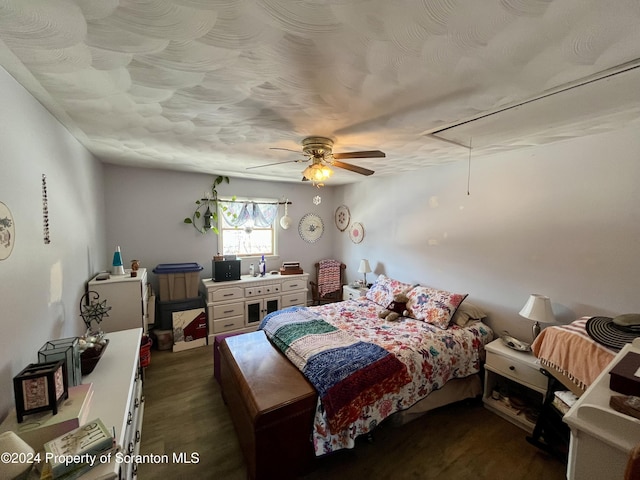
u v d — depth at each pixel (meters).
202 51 1.05
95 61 1.12
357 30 0.93
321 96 1.45
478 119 1.79
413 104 1.55
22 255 1.31
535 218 2.46
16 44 1.00
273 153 2.70
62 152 1.88
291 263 4.45
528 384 2.11
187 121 1.83
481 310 2.85
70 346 1.34
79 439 0.97
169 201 3.75
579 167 2.19
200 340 3.59
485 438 2.06
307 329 2.52
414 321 2.85
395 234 3.96
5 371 1.14
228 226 4.28
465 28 0.91
